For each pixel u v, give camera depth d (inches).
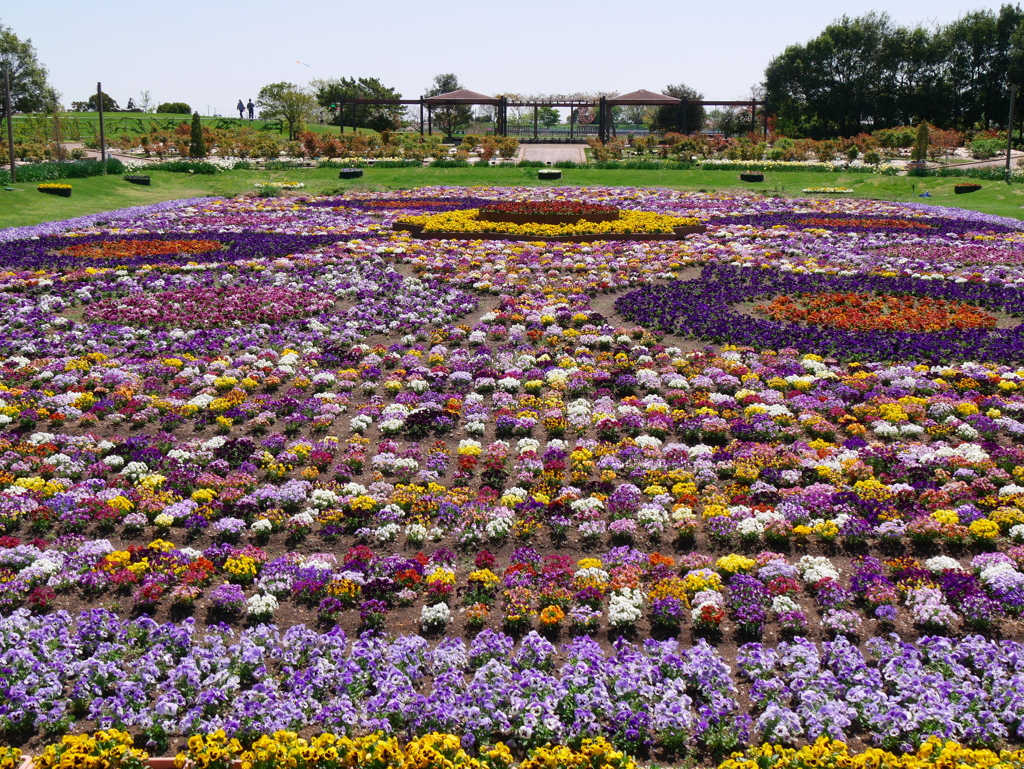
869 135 2854.3
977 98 3193.9
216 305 801.6
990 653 303.4
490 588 359.9
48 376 605.3
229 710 286.0
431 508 429.7
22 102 3378.4
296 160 2336.4
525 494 446.6
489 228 1177.4
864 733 277.9
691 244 1091.9
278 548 405.4
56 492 443.8
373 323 751.1
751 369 632.4
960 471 454.0
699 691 296.4
